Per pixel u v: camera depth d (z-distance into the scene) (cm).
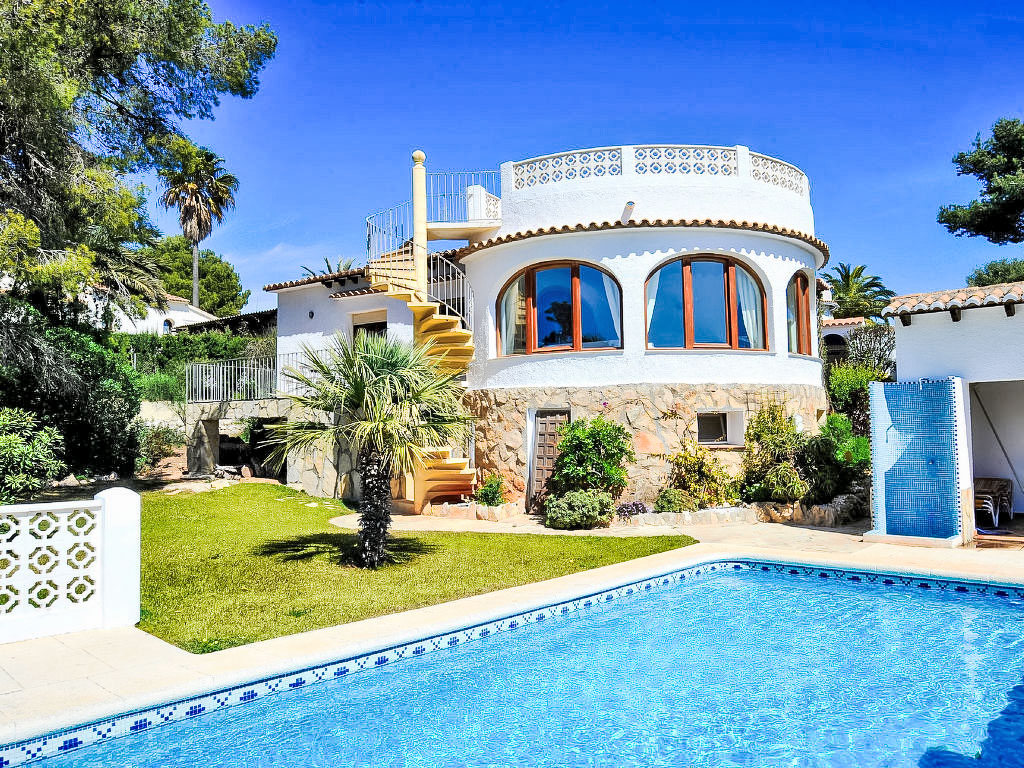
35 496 1306
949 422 1252
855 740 568
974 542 1235
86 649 687
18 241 1207
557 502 1475
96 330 1927
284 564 1073
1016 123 2444
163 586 941
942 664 736
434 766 530
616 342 1642
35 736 515
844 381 2362
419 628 748
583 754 550
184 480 2098
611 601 959
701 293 1656
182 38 1527
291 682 651
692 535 1355
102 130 1547
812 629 856
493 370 1764
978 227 2492
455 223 1777
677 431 1591
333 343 2025
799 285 1870
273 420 2238
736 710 629
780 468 1527
